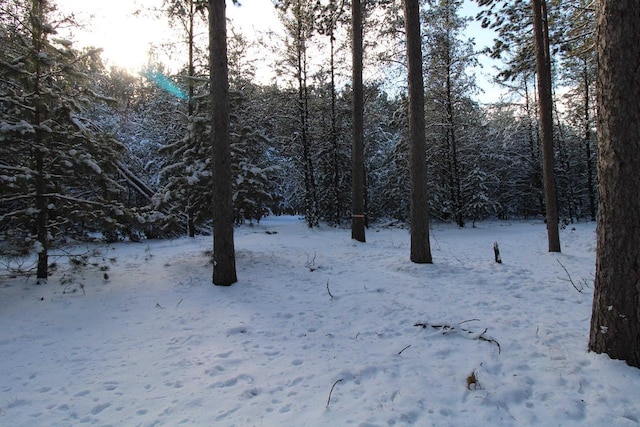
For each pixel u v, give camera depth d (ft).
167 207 33.35
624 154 11.50
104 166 27.86
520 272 26.35
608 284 12.05
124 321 19.21
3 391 12.39
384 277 27.02
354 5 47.39
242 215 36.35
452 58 66.39
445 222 78.69
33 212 23.72
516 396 10.75
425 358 13.67
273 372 13.15
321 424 9.86
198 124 32.78
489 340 14.74
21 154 25.45
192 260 33.47
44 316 19.76
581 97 81.46
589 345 12.89
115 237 47.19
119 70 66.13
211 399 11.52
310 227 65.51
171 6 48.75
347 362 13.65
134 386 12.56
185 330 17.83
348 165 75.61
